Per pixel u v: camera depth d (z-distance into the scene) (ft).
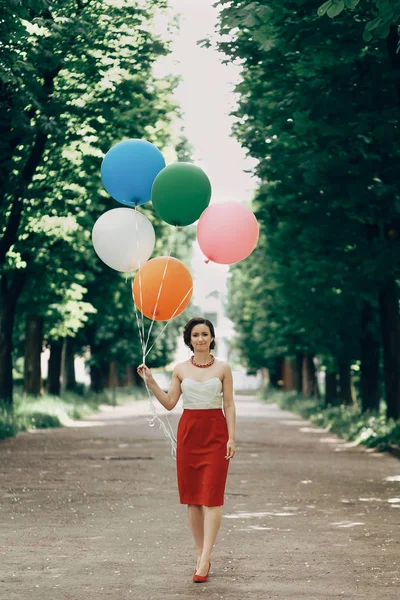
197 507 31.45
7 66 67.31
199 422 31.22
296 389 253.24
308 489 56.39
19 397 136.46
